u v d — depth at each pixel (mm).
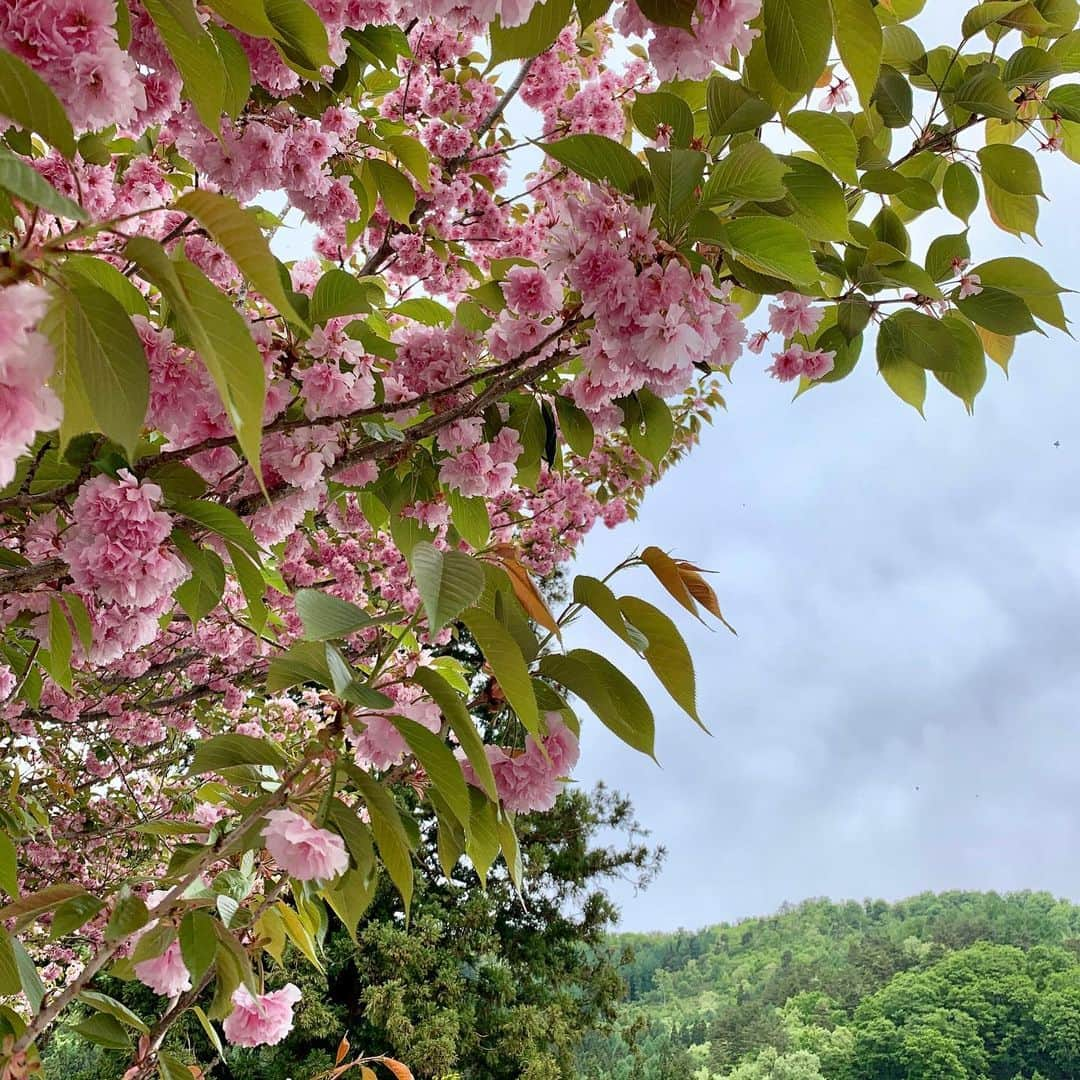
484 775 1222
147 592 1752
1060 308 2266
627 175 1636
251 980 1592
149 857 6148
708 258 1961
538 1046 13781
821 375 2547
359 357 2127
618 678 1347
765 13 1411
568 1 1381
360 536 5805
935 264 2350
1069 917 41750
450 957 13250
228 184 2445
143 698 5762
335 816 1325
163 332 1798
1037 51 2240
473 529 2822
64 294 743
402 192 3000
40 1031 1286
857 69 1446
